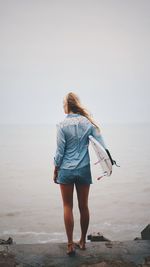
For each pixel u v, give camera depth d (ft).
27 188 246.68
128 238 127.24
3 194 223.71
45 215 164.35
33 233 133.39
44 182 272.92
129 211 172.24
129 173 308.40
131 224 147.64
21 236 129.49
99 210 176.14
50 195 220.23
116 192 226.58
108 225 147.23
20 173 323.16
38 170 342.85
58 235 129.59
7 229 140.15
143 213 167.32
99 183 262.88
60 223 148.46
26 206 186.60
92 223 151.64
